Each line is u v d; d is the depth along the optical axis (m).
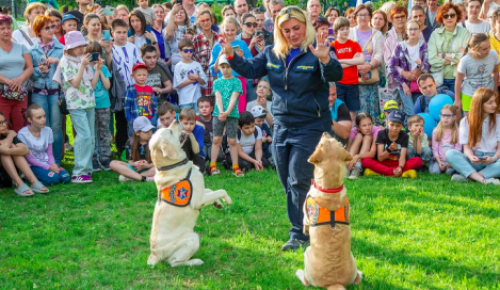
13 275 4.40
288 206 4.98
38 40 7.70
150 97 8.19
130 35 9.20
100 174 7.83
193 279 4.34
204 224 5.58
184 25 9.65
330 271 3.91
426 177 7.55
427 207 6.02
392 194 6.54
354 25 10.12
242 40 9.06
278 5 10.07
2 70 7.24
